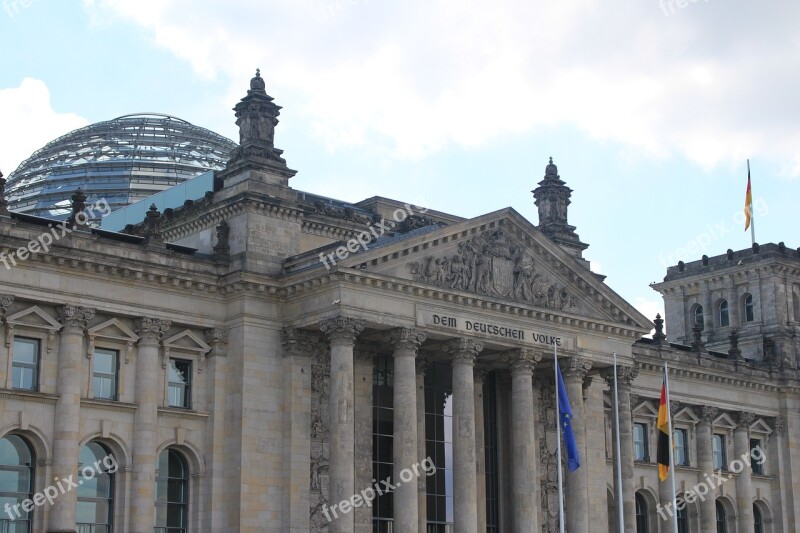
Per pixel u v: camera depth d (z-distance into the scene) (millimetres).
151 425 96875
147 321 98250
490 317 108188
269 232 104625
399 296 102625
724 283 159625
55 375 93438
